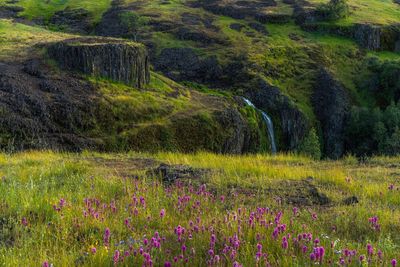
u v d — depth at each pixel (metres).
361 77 92.00
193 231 6.87
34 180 12.63
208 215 8.59
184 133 55.66
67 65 58.16
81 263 5.81
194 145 56.16
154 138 52.44
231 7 117.62
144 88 63.62
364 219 9.03
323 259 5.69
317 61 94.38
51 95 49.50
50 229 7.51
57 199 9.31
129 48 61.56
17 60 56.97
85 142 45.66
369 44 104.69
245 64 89.19
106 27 108.56
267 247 6.22
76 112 48.38
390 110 77.94
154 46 97.19
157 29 105.00
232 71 88.44
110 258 5.80
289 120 79.69
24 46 62.66
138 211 8.55
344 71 94.06
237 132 63.53
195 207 9.02
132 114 53.91
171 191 11.04
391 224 8.80
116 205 9.27
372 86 88.94
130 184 11.80
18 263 5.68
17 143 41.22
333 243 6.43
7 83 47.94
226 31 104.12
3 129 41.62
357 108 81.00
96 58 58.91
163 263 5.54
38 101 46.72
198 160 20.52
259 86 83.56
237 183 12.98
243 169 15.53
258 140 71.50
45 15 117.19
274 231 6.48
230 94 80.44
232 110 66.25
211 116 60.81
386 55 104.56
